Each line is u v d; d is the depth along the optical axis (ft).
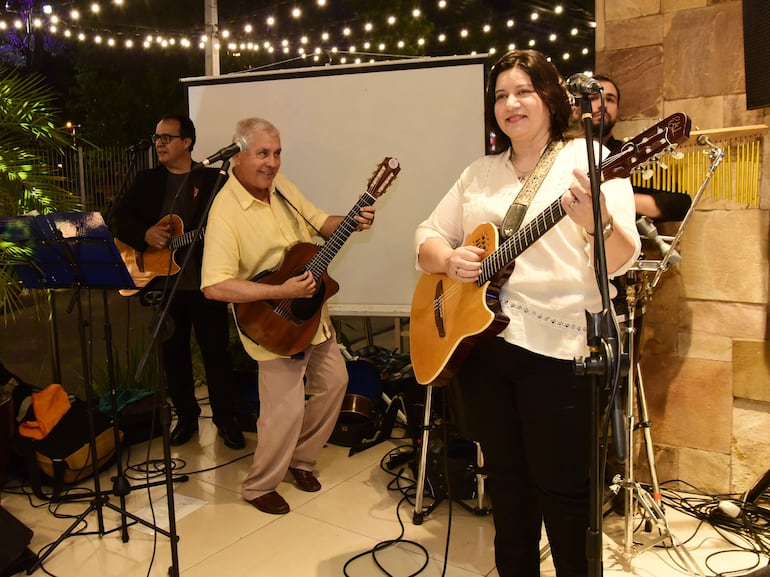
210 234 8.52
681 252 8.60
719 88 8.18
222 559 7.70
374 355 12.67
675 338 8.81
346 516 8.70
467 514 8.66
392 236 10.98
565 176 5.43
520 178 5.81
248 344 8.80
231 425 11.07
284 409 8.76
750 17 6.88
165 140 10.43
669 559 7.43
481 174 6.09
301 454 9.46
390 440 11.30
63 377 14.38
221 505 9.07
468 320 5.71
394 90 10.72
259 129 8.46
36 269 7.97
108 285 7.64
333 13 24.49
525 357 5.43
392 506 8.95
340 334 13.39
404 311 11.05
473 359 5.82
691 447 8.88
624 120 8.83
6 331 17.37
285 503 8.87
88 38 23.84
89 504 9.20
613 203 5.15
